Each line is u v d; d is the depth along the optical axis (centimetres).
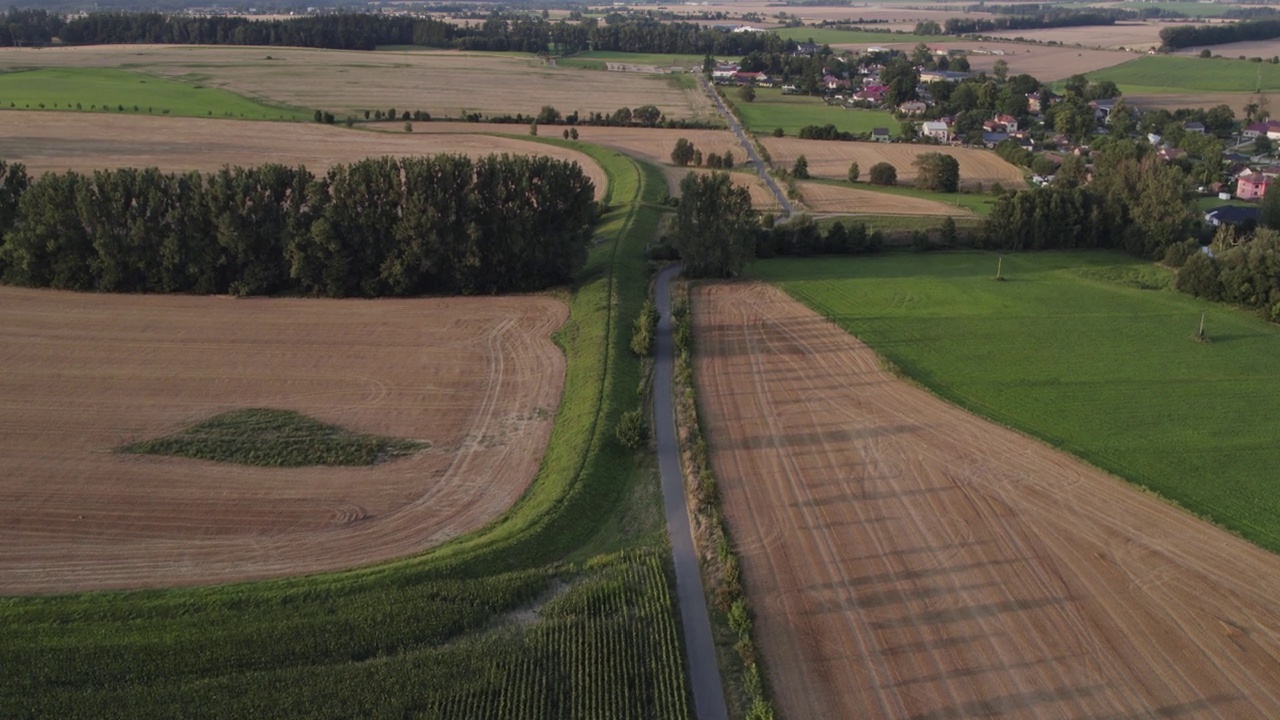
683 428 5534
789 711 3344
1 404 5609
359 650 3609
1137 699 3425
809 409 5834
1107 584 4069
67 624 3653
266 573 4044
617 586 4006
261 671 3472
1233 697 3438
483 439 5378
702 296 8200
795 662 3594
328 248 7669
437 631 3719
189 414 5553
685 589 4069
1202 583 4081
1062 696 3434
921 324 7462
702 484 4856
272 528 4403
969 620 3838
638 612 3847
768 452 5262
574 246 8219
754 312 7750
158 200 7612
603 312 7269
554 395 5997
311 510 4572
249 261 7788
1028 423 5638
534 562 4259
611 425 5444
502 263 8012
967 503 4716
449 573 4053
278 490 4744
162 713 3253
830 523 4534
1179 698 3434
